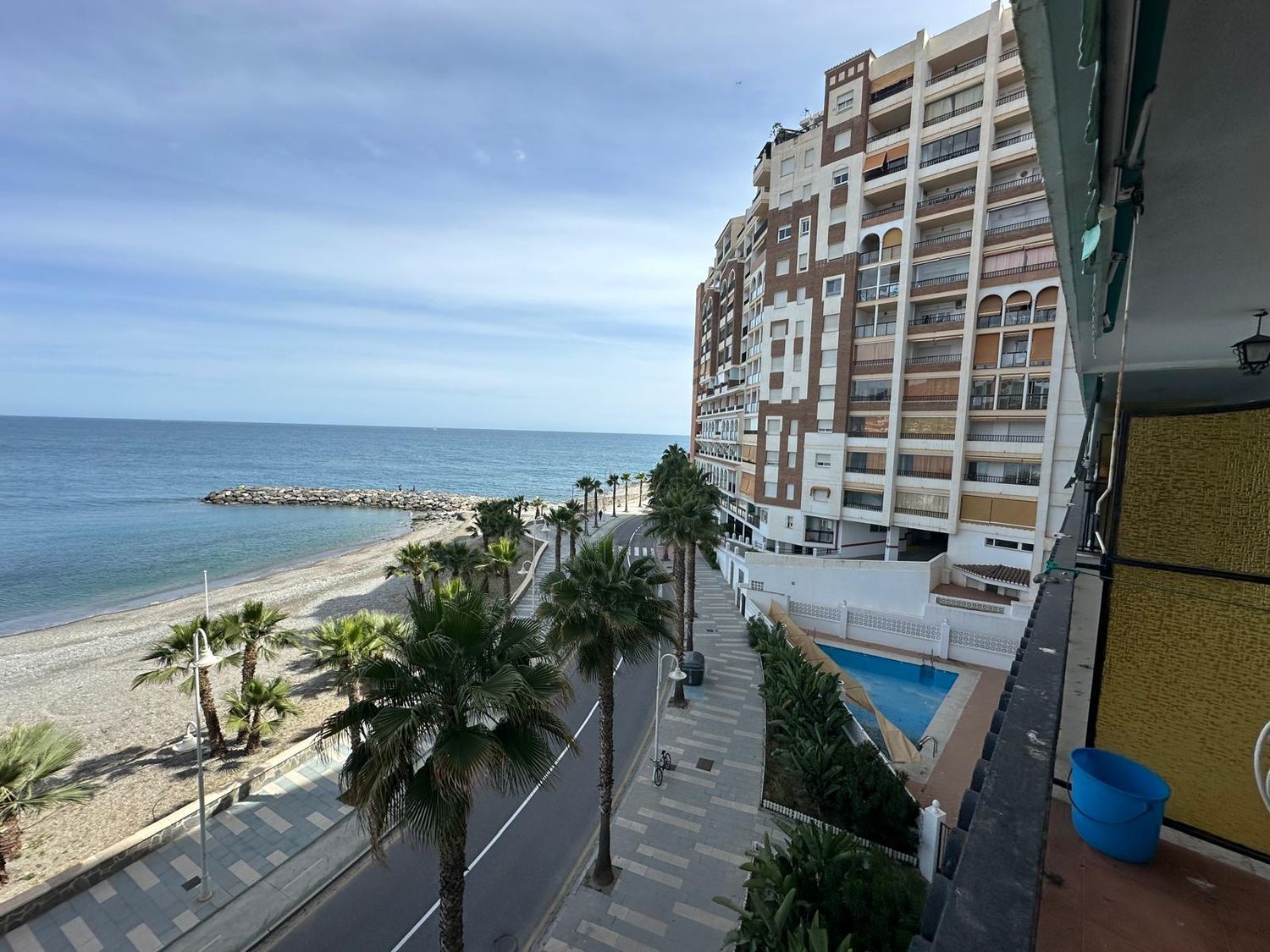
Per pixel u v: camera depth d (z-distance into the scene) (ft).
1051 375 93.45
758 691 79.10
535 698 29.71
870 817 50.67
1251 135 9.32
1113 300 15.39
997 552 100.01
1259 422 12.04
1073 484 32.04
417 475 524.52
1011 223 97.50
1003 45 96.12
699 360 242.17
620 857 48.98
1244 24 7.03
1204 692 12.46
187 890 45.80
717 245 205.26
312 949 41.27
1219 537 12.59
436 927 43.19
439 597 32.19
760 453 131.64
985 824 5.70
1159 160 10.27
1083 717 14.21
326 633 63.82
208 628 63.31
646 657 47.34
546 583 46.34
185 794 59.00
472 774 26.48
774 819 53.78
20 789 46.39
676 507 91.09
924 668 90.07
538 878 47.37
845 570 103.45
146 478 412.57
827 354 117.39
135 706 81.30
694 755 65.10
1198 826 11.98
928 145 105.09
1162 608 13.21
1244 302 17.69
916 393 107.34
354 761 28.40
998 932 4.34
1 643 110.11
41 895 43.29
